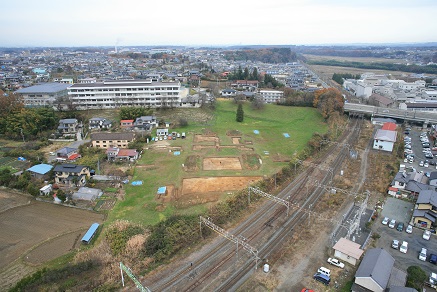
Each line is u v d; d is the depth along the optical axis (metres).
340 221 47.44
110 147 75.00
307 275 36.69
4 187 56.53
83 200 52.72
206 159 70.62
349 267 38.03
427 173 63.75
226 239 42.91
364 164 69.31
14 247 41.47
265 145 80.38
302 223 47.06
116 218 48.03
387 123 91.88
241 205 51.09
